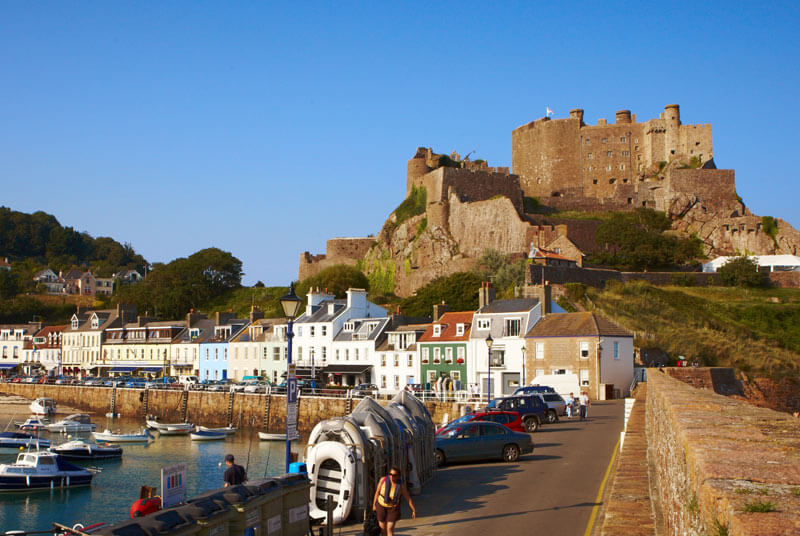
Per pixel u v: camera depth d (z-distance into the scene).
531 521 20.97
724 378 65.50
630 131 155.75
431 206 142.12
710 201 143.38
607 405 60.91
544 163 160.50
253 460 55.53
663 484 14.26
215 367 104.31
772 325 100.31
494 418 37.44
